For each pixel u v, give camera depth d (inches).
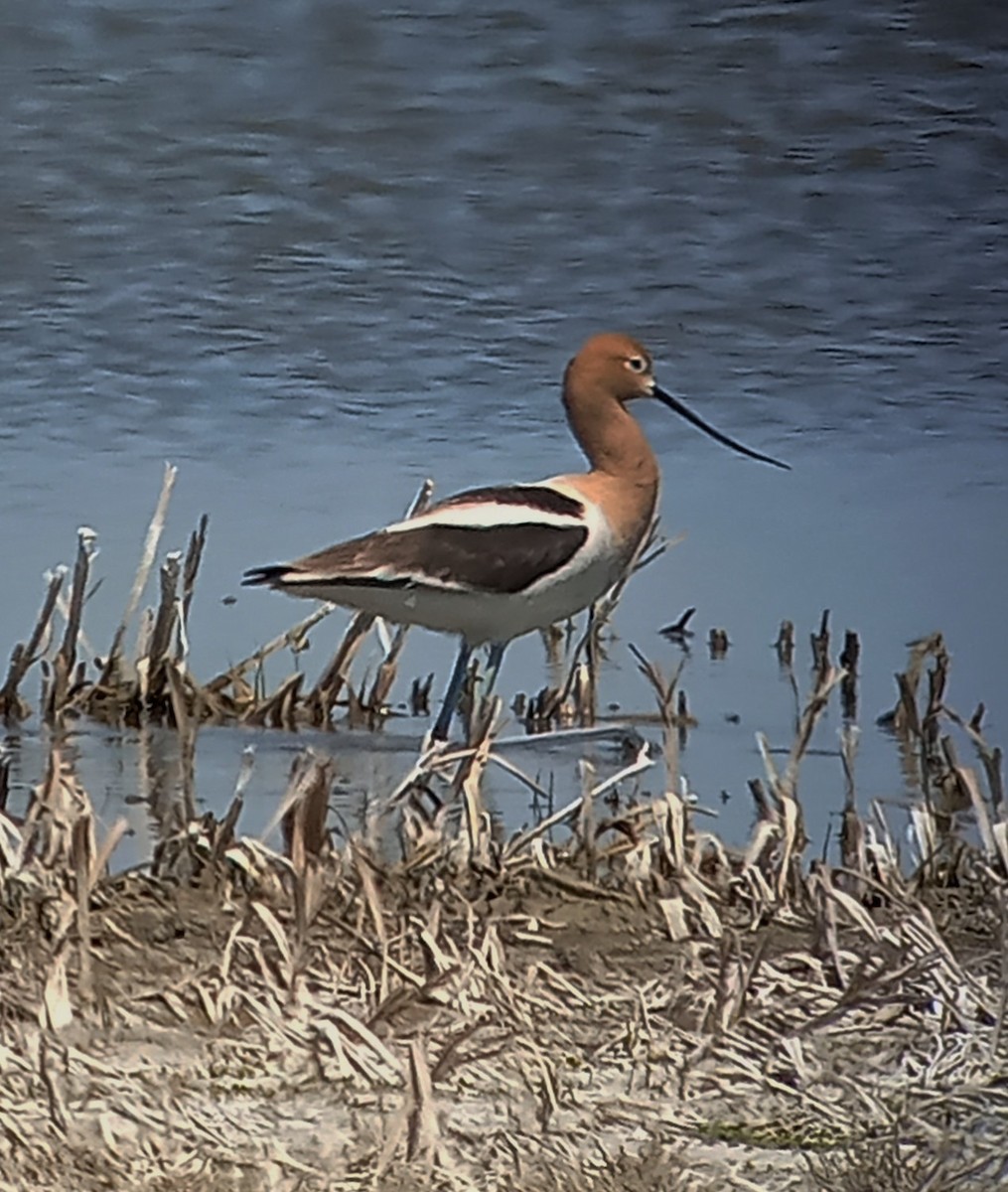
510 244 874.8
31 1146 282.7
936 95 1019.9
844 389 770.8
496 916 366.0
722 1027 321.1
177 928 359.6
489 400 738.2
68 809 378.3
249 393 733.9
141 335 775.1
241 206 893.2
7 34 1045.8
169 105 983.0
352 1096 301.9
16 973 336.8
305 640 541.0
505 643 490.6
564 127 987.9
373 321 799.1
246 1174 278.2
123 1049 315.0
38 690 532.1
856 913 350.0
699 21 1066.1
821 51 1052.5
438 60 1040.2
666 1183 280.5
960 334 818.8
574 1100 303.3
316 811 401.1
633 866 390.6
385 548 473.7
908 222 916.6
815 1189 281.0
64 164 914.7
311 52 1039.6
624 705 528.1
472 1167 283.6
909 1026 327.9
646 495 498.0
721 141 979.3
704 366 787.4
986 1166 287.3
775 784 412.8
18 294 803.4
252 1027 322.7
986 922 372.8
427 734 470.3
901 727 506.9
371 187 913.5
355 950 347.6
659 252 872.9
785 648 560.4
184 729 425.7
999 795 418.3
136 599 526.3
